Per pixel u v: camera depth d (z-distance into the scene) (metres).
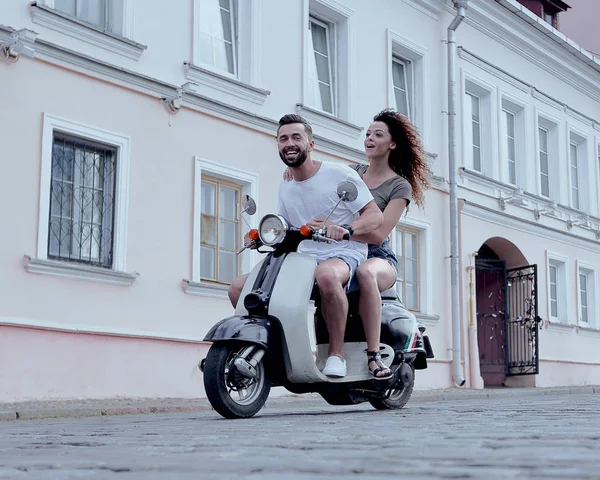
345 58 15.00
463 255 17.17
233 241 12.66
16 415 7.89
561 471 2.36
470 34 18.14
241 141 12.70
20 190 9.88
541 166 20.94
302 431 4.26
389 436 3.76
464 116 17.66
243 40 13.10
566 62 21.20
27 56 9.94
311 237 5.81
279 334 5.76
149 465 2.75
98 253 10.81
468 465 2.58
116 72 11.00
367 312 6.11
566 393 16.66
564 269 20.62
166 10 11.83
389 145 6.68
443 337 16.48
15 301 9.71
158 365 11.13
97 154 10.92
